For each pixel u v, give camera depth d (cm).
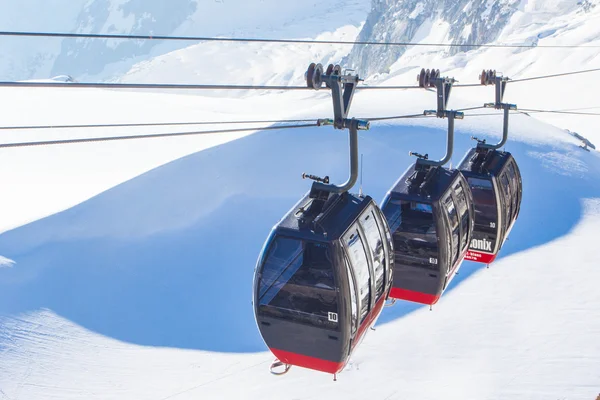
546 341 2291
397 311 2698
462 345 2336
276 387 2214
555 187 4394
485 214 1647
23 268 3269
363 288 1054
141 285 3192
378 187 4269
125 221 3816
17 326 2750
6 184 5703
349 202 1084
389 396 2066
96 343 2664
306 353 1058
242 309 3027
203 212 3903
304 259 1004
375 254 1098
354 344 1069
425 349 2341
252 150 4669
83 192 5266
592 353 2177
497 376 2100
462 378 2119
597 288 2698
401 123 5309
